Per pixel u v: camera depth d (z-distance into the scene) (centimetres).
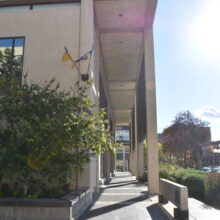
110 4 1348
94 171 1262
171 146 2967
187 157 3077
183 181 1315
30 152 782
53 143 757
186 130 2947
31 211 701
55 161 814
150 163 1468
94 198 1237
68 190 969
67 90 1121
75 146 799
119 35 1655
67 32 1189
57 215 691
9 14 1231
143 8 1399
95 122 908
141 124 2081
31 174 848
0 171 786
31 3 1256
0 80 895
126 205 1038
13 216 705
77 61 1114
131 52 1897
